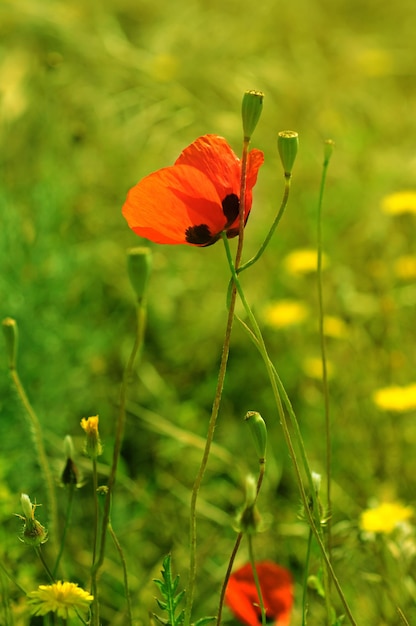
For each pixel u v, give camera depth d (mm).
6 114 2182
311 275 1777
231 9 2908
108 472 1364
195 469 1525
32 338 1510
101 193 2158
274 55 2797
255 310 1845
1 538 1211
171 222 978
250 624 1099
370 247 1996
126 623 1218
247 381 1747
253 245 2115
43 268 1629
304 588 1031
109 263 1985
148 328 1902
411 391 1380
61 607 978
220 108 2529
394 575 1229
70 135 2188
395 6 3320
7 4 2488
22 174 2115
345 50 2801
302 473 1460
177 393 1755
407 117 2551
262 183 2248
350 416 1531
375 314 1741
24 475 1362
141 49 2756
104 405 1636
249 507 972
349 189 2154
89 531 1365
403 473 1413
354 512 1368
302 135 2447
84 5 2709
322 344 1055
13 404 1424
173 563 1320
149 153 2281
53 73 2365
